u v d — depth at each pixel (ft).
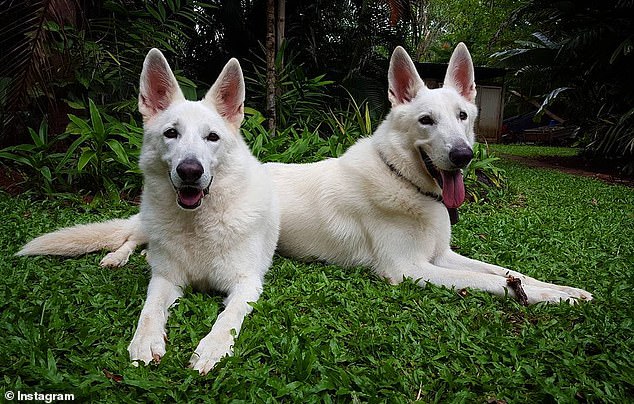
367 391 2.14
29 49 5.13
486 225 5.41
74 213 5.18
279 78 8.41
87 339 2.42
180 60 9.86
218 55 10.73
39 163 5.82
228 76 3.43
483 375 2.32
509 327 2.93
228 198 3.16
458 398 2.12
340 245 4.02
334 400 2.12
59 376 2.09
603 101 14.44
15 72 5.17
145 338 2.45
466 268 3.92
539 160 15.98
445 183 3.61
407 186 3.72
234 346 2.43
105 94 7.29
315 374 2.28
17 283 3.15
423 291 3.43
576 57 14.06
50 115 7.13
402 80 3.95
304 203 4.14
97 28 7.47
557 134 25.73
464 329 2.78
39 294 3.01
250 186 3.34
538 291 3.34
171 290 3.07
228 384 2.13
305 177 4.27
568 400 2.10
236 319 2.69
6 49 5.80
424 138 3.61
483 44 30.86
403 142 3.74
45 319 2.66
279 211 4.04
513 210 6.62
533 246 4.65
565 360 2.42
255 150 6.28
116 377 2.17
